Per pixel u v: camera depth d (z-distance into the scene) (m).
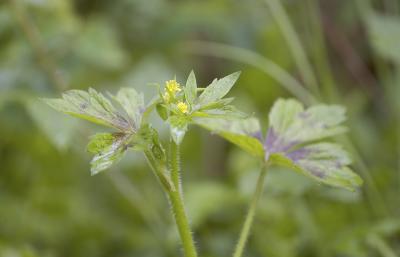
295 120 0.47
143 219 0.73
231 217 0.70
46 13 0.71
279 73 0.67
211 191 0.61
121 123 0.40
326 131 0.46
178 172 0.40
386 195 0.64
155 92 0.71
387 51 0.66
